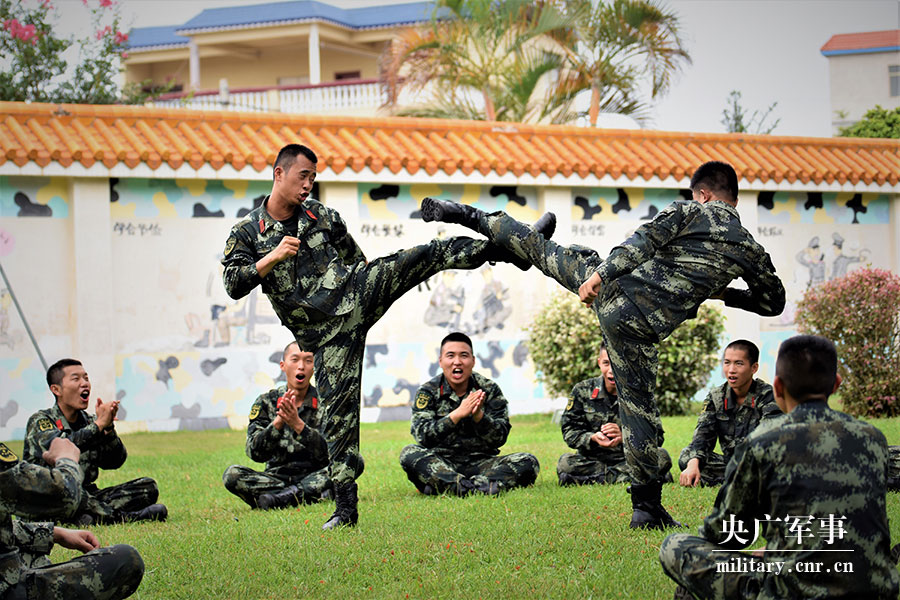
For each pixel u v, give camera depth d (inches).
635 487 210.8
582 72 644.1
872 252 573.9
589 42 631.2
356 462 225.5
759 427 131.6
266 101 932.0
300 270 214.2
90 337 439.5
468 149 497.4
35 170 424.5
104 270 443.2
